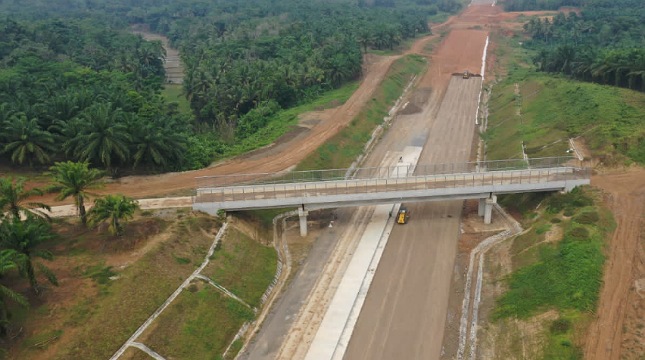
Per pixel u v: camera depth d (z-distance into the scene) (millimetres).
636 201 76000
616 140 89375
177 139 92875
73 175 64625
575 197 77625
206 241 68812
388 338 58469
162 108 121250
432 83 159375
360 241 77500
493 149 109438
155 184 85062
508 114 125438
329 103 131750
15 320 51312
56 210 73438
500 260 70562
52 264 60156
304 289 67125
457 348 56719
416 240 77562
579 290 57375
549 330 53656
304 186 79500
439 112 135375
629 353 49812
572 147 93188
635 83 116938
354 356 56031
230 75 137875
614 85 121625
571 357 49750
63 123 88562
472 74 166125
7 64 141875
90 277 58344
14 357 47719
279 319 61688
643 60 114250
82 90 109812
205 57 165375
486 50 196250
